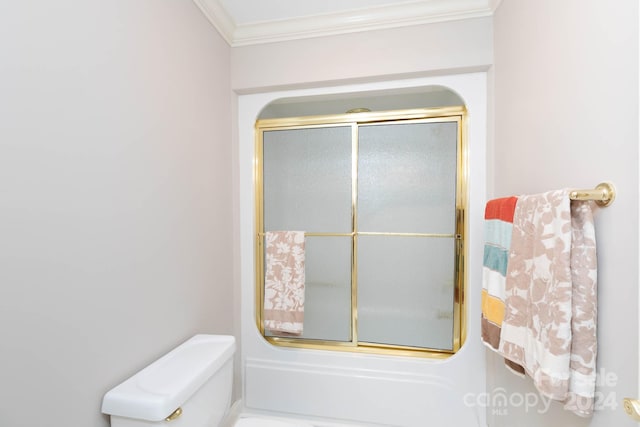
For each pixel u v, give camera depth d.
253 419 1.15
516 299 0.87
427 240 1.51
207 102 1.29
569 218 0.68
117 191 0.81
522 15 1.04
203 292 1.26
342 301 1.60
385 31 1.38
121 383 0.83
